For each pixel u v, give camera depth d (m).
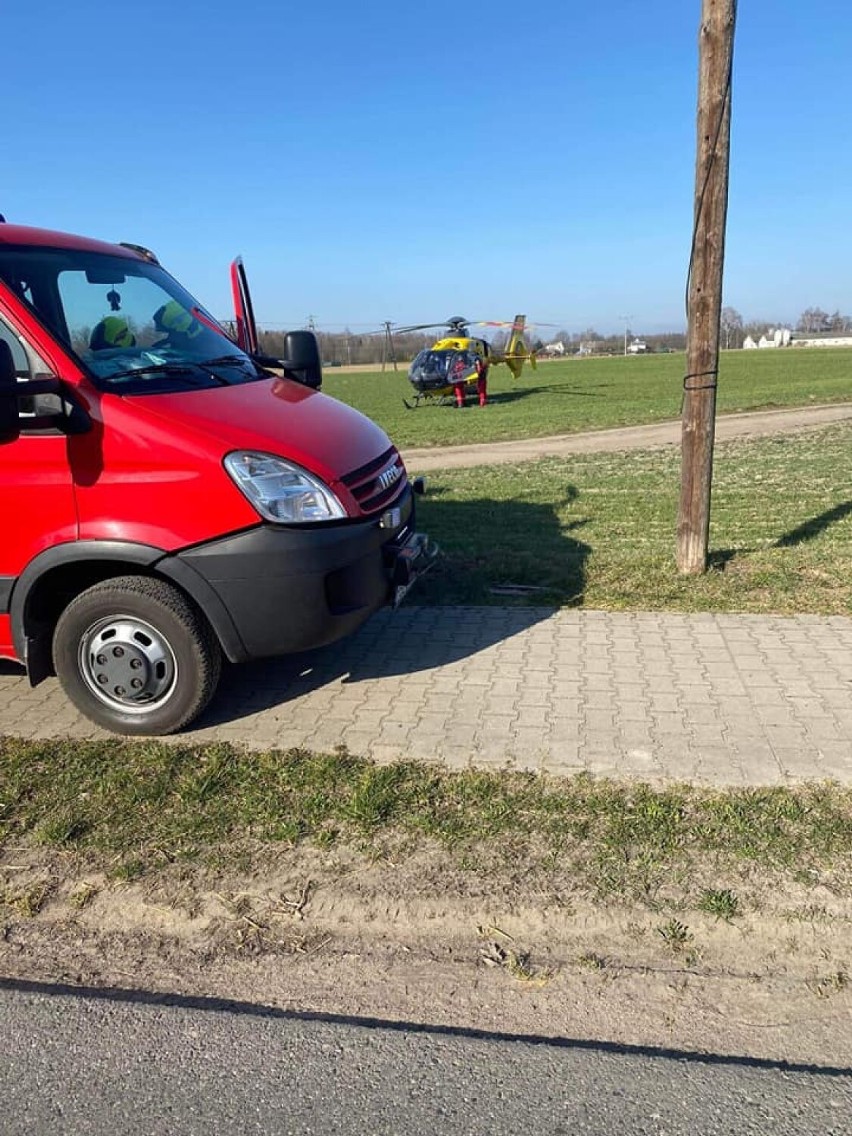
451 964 2.92
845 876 3.23
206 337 5.42
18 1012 2.76
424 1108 2.35
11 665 5.65
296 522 4.19
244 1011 2.75
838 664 5.18
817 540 8.09
